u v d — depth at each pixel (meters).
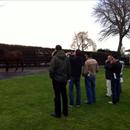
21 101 12.14
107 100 13.09
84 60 12.27
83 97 13.63
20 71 26.73
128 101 13.06
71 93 11.31
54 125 8.79
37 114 10.02
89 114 10.26
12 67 30.45
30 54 34.00
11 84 16.94
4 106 11.13
